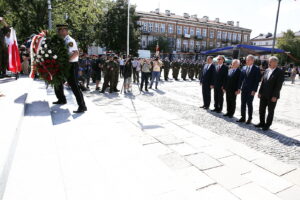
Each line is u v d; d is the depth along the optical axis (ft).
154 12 170.30
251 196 8.89
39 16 58.75
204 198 8.59
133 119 19.48
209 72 24.49
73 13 63.67
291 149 14.28
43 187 6.20
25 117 11.99
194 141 14.80
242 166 11.53
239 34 197.16
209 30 181.88
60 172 6.96
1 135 7.75
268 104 17.97
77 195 6.57
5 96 14.01
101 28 110.42
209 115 22.35
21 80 22.30
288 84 66.23
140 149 10.31
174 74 59.06
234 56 59.06
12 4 56.03
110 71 32.27
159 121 19.20
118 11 111.55
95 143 10.49
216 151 13.32
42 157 7.80
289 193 9.23
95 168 8.22
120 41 112.78
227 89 21.62
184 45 173.58
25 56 31.09
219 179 10.11
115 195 6.77
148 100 28.55
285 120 21.91
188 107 25.53
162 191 7.35
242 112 20.27
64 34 15.51
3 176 5.96
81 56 33.86
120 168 8.46
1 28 21.27
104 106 24.07
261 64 58.13
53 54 14.80
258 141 15.55
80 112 15.61
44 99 16.75
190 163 11.59
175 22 167.22
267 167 11.56
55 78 15.20
